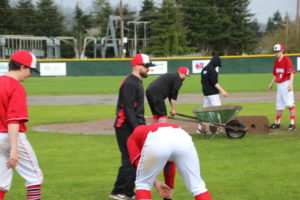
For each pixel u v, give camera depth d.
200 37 111.69
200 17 111.50
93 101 28.47
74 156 11.35
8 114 5.75
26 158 6.13
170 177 6.54
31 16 130.25
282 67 15.10
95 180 8.91
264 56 55.50
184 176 5.54
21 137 6.08
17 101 5.79
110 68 57.00
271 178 8.77
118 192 7.62
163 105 12.31
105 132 15.55
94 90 37.16
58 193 7.96
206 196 5.46
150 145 5.40
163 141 5.35
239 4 114.00
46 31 133.00
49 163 10.52
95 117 20.17
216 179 8.79
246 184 8.38
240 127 13.29
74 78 53.19
